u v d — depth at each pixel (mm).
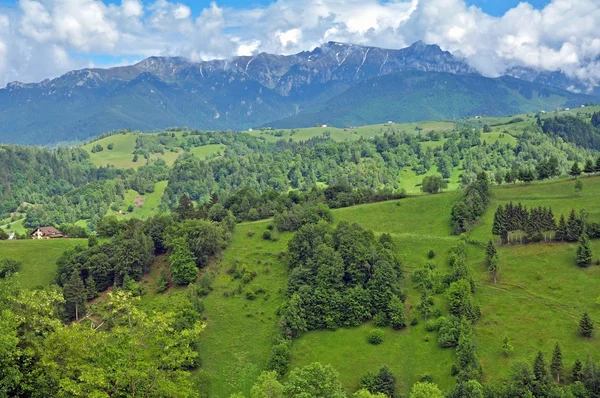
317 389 94625
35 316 60094
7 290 69688
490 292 163375
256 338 159250
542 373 117938
